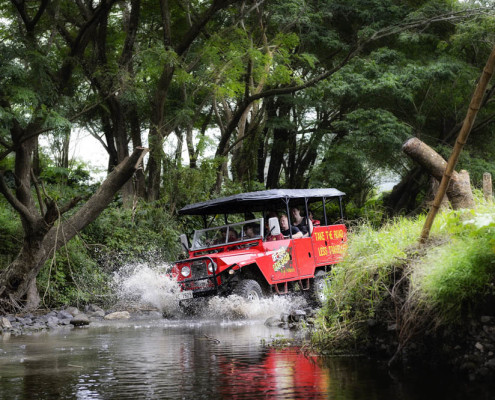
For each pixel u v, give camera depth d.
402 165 30.66
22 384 5.63
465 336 5.71
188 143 23.05
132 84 19.17
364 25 29.89
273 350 7.33
